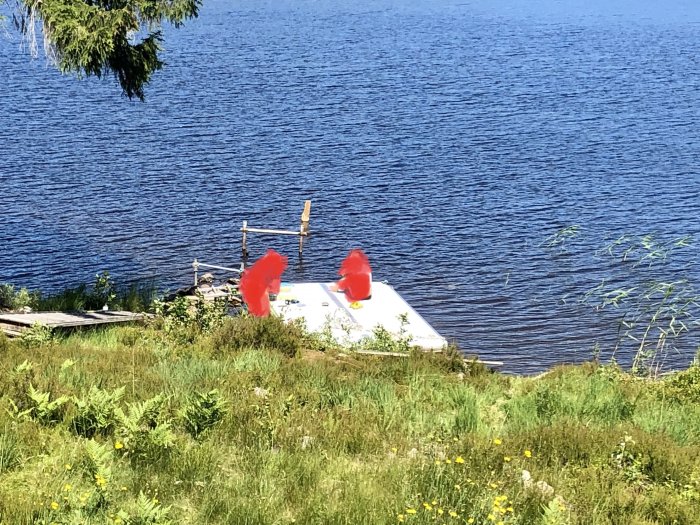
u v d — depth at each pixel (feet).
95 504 23.98
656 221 123.54
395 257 107.04
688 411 41.73
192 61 280.31
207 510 24.79
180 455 28.40
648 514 27.68
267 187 140.26
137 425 30.40
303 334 59.06
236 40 334.24
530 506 26.81
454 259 105.91
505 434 35.47
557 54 304.91
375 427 34.81
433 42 334.44
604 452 32.40
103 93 220.84
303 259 107.65
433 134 183.01
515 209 129.18
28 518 22.70
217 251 109.81
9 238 109.81
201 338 55.83
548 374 52.26
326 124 191.72
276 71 263.08
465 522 24.91
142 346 51.03
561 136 182.60
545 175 150.10
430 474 28.17
